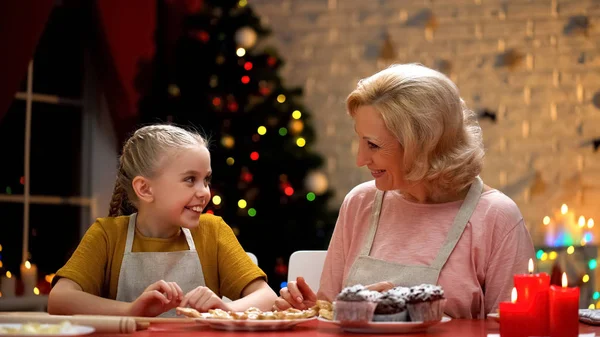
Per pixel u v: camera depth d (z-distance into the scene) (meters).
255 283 1.85
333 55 5.09
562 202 4.68
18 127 4.38
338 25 5.09
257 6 5.20
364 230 1.83
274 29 5.18
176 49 4.57
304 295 1.61
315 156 4.52
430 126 1.64
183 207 1.80
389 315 1.29
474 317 1.66
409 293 1.30
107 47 4.56
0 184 4.29
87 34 4.63
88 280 1.77
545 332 1.17
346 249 1.86
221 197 4.41
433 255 1.69
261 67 4.57
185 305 1.54
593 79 4.70
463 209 1.72
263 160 4.39
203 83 4.50
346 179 5.00
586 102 4.70
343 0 5.09
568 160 4.70
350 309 1.26
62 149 4.58
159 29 4.89
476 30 4.88
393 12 5.02
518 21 4.82
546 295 1.19
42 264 4.45
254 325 1.32
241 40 4.48
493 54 4.84
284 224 4.40
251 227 4.39
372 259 1.72
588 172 4.66
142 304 1.53
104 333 1.29
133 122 4.70
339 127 5.04
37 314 1.40
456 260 1.67
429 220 1.74
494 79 4.82
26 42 4.10
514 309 1.17
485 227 1.69
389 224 1.79
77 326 1.21
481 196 1.74
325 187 4.62
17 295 4.17
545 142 4.73
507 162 4.77
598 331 1.35
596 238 4.60
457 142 1.72
